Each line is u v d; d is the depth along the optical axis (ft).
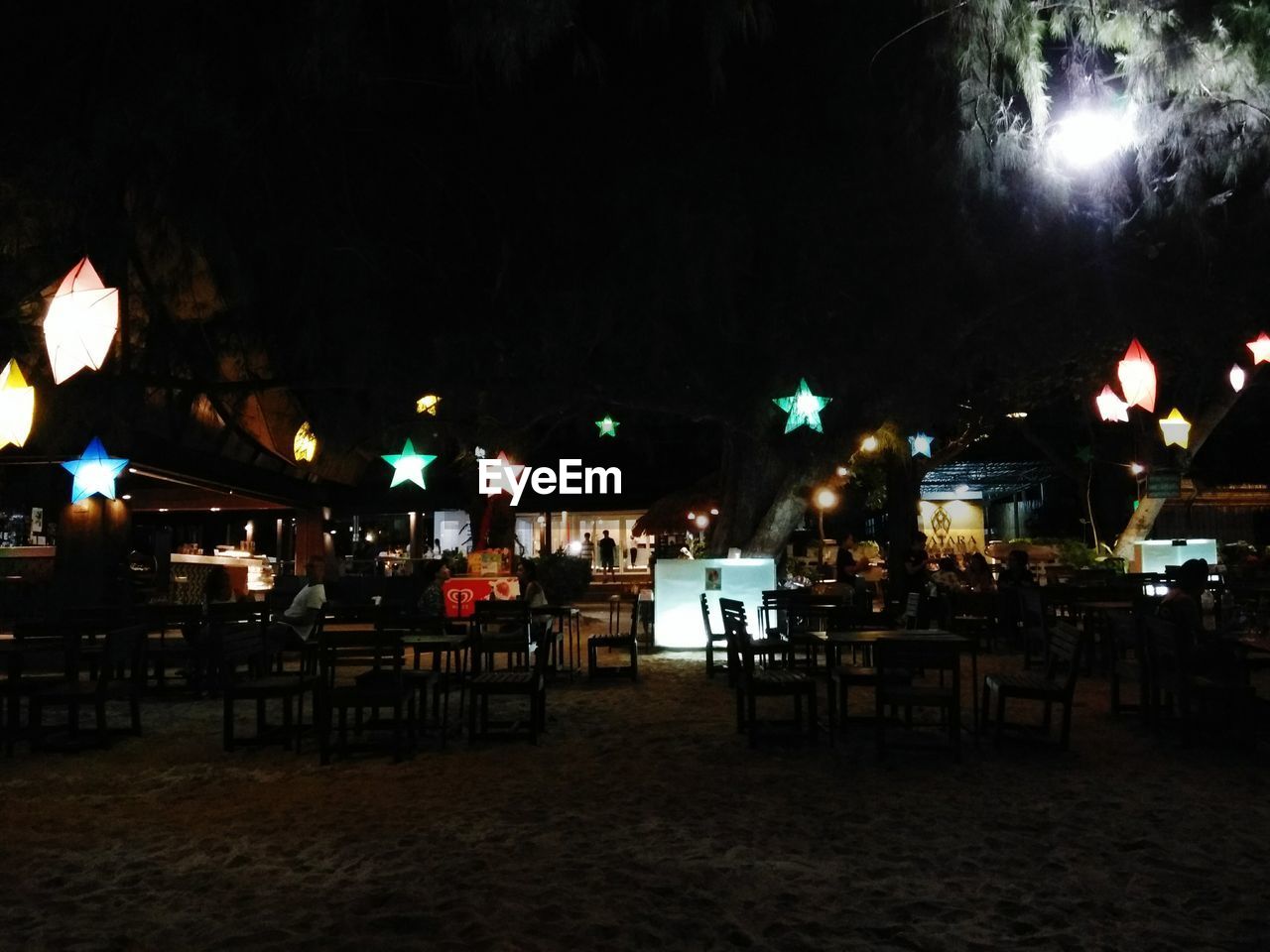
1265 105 26.40
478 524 73.15
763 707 28.68
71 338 14.80
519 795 18.80
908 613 35.45
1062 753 22.16
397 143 33.50
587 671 36.99
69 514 43.83
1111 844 15.46
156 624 32.50
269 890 13.70
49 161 24.64
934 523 101.14
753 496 49.88
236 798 18.88
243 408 52.54
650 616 49.78
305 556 72.23
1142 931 12.01
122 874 14.44
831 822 16.75
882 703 21.68
